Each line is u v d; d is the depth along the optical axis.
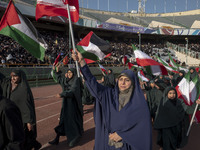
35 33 3.82
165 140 3.34
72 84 3.91
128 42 44.75
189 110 3.63
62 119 3.91
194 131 4.99
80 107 3.84
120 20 51.97
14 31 3.68
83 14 47.84
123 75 1.95
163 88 4.61
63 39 32.09
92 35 5.39
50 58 17.97
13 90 2.96
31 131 3.05
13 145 1.63
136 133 1.82
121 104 1.96
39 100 8.91
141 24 53.47
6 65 12.69
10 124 1.61
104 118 2.00
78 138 3.83
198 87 3.93
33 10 28.17
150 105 4.59
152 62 4.92
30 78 13.90
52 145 3.93
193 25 53.62
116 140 1.86
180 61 34.56
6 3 23.80
